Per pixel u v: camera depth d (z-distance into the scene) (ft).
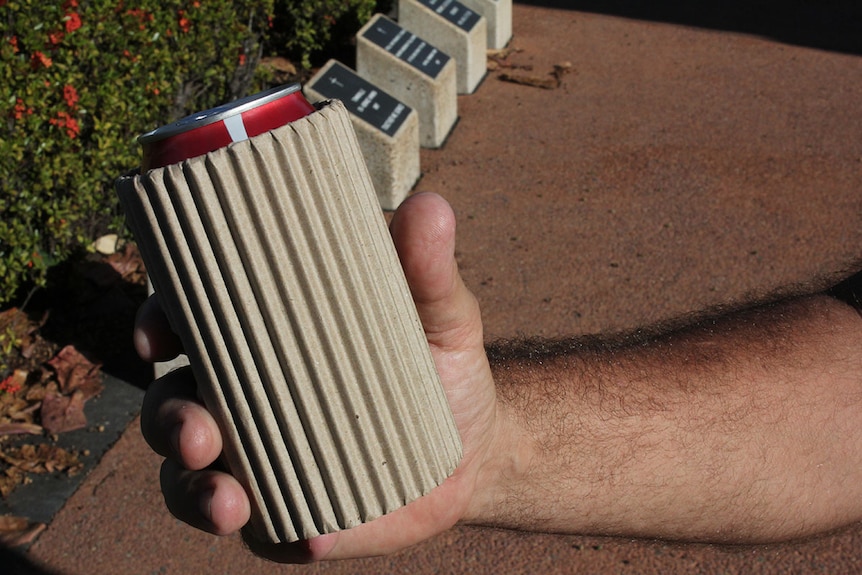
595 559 11.48
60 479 12.35
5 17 14.32
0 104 13.76
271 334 3.01
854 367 5.36
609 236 18.74
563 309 16.35
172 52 18.49
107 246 16.53
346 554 4.37
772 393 5.19
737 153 22.30
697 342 5.62
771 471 4.96
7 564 11.10
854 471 5.10
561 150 22.80
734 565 11.39
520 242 18.61
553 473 4.85
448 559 11.48
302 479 3.20
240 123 3.00
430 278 3.92
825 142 22.77
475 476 4.66
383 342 3.20
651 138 23.31
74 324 15.01
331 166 3.02
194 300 3.00
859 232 18.57
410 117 20.34
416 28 26.30
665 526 4.98
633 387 5.24
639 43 30.63
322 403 3.11
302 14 25.80
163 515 11.91
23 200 14.43
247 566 11.29
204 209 2.89
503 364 5.50
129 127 16.78
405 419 3.29
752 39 30.71
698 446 4.98
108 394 13.71
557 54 29.78
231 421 3.18
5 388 13.44
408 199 3.88
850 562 11.35
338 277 3.06
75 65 15.44
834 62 28.37
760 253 17.94
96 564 11.20
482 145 23.25
